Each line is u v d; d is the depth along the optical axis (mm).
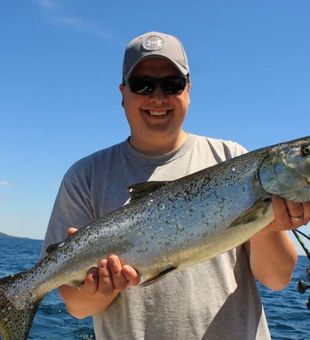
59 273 912
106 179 964
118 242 880
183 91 950
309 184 822
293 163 825
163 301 866
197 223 851
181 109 952
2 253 12477
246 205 839
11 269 6742
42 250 992
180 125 960
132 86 947
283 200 818
